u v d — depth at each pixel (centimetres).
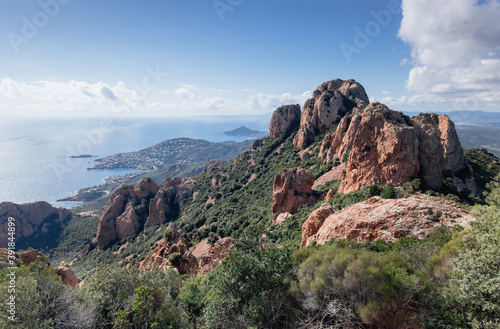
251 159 13100
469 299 1082
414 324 1118
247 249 1692
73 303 1455
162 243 5116
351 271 1266
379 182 4481
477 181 5969
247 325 1241
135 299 1423
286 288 1445
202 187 13038
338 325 1123
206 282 1997
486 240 1202
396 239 2177
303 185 6259
